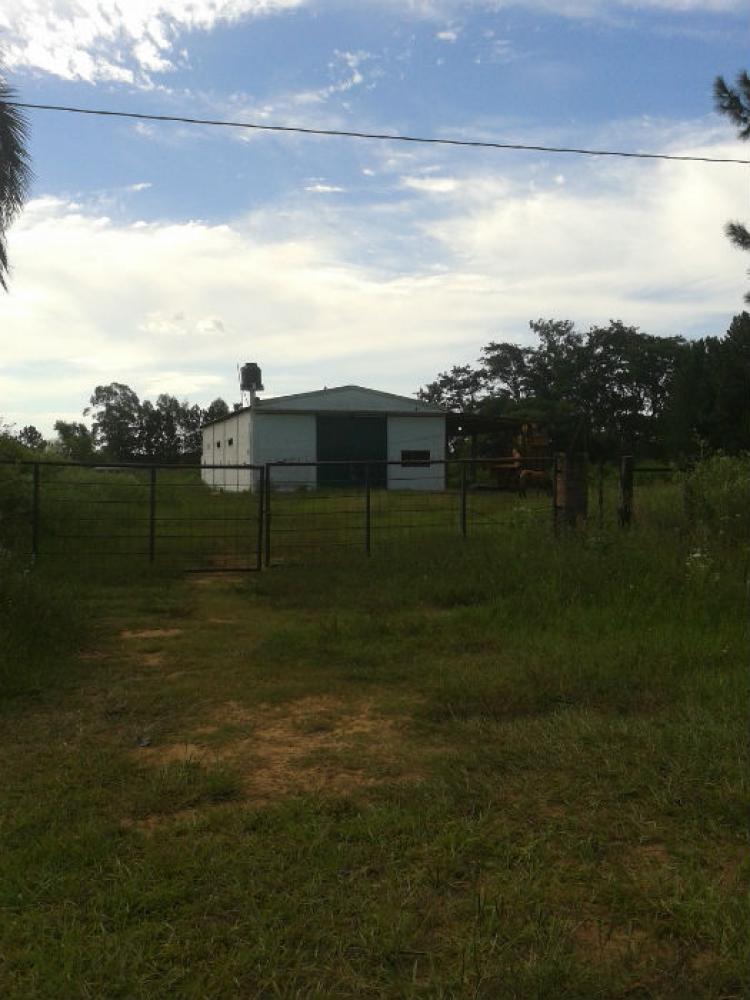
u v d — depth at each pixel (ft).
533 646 20.56
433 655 20.66
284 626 24.56
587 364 205.87
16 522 41.57
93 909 9.16
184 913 9.09
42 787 12.65
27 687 17.75
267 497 37.47
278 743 14.78
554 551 29.37
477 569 29.68
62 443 112.78
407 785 12.61
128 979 7.94
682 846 10.51
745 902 9.06
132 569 35.09
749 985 7.81
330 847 10.56
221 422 132.67
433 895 9.41
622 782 12.25
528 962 8.11
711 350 138.92
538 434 107.34
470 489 95.91
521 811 11.53
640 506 36.91
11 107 30.04
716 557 27.20
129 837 10.96
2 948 8.50
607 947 8.46
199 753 14.26
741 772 12.25
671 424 142.61
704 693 16.35
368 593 29.12
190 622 25.71
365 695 17.56
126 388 276.62
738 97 44.83
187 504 63.82
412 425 116.98
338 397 114.42
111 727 15.62
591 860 10.19
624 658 18.76
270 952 8.32
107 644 22.59
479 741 14.42
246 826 11.24
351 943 8.50
